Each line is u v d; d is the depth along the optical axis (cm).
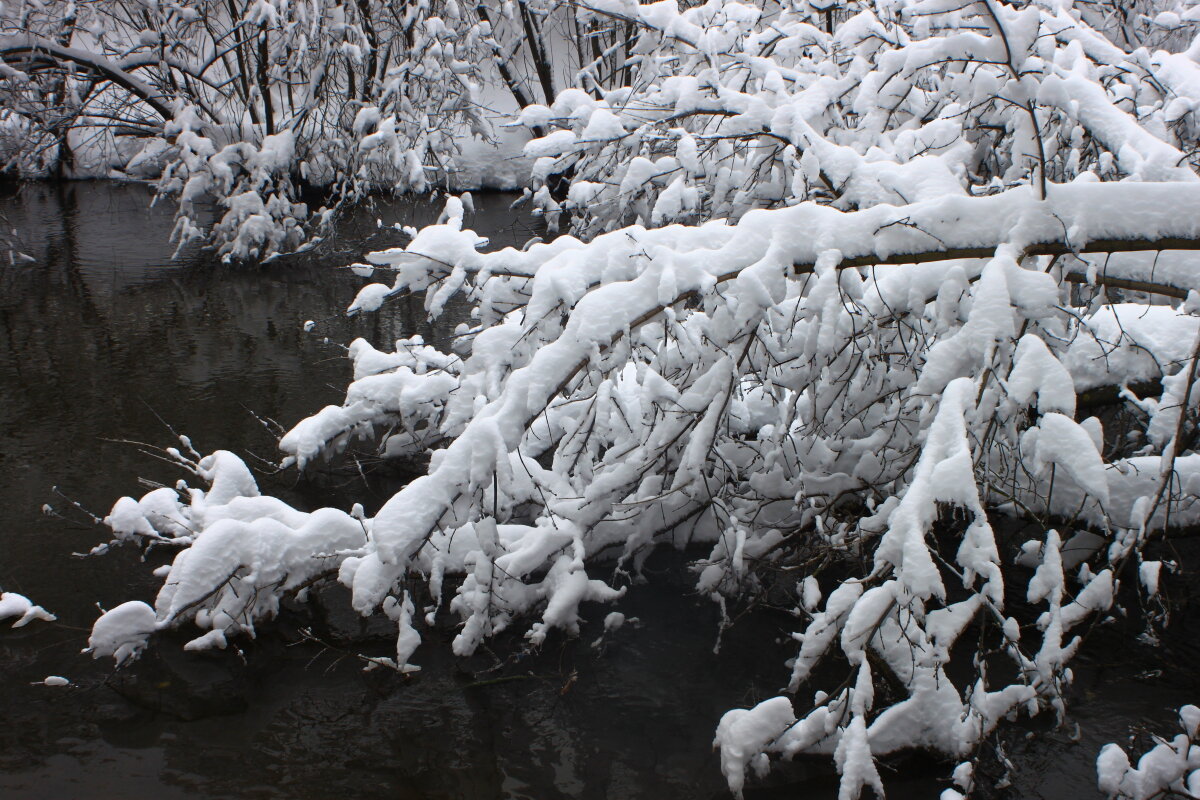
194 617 514
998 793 394
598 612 542
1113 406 611
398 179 1410
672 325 436
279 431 778
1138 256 447
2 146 1655
